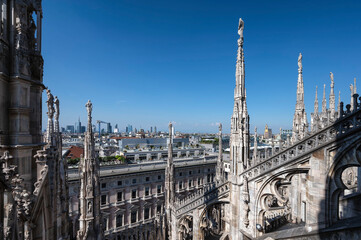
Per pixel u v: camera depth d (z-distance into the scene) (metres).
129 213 48.41
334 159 10.22
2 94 6.14
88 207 16.81
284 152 12.50
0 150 6.17
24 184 6.68
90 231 16.66
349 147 9.75
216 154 79.06
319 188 10.75
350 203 13.28
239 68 15.63
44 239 7.36
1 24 6.13
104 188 45.59
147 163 57.00
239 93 15.66
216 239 24.50
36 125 7.79
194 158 68.50
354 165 9.70
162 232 24.22
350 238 9.06
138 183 50.72
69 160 48.25
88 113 17.31
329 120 10.50
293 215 17.56
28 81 6.82
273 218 17.08
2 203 4.46
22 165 6.61
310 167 11.19
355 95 9.53
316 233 10.67
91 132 17.36
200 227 20.02
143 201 51.03
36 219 6.91
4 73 6.00
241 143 15.47
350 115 9.65
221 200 17.56
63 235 13.27
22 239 5.71
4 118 6.25
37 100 7.84
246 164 15.52
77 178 40.62
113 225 45.88
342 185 10.16
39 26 7.89
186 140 120.00
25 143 6.70
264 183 13.62
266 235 13.76
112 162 54.94
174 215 23.20
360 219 9.30
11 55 6.43
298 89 20.42
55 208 8.23
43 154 6.98
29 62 7.00
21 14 6.59
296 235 11.84
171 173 24.67
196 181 64.38
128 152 66.50
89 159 17.03
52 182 7.95
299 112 20.16
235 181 15.55
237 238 15.34
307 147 11.35
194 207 20.52
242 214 15.10
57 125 14.40
